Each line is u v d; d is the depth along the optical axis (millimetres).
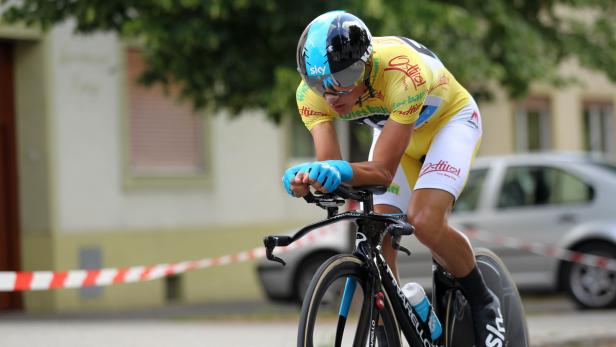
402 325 13312
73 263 39281
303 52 12117
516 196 33562
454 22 26781
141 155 42219
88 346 22516
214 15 26344
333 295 12781
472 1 29188
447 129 13984
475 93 33906
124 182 41125
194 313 35969
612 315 30500
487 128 55531
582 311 32344
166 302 42250
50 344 22938
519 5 32406
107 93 40719
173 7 26594
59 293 38375
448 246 13742
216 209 44344
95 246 39969
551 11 33250
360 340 12523
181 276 42875
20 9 29141
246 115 45500
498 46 30156
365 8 26141
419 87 12602
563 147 59469
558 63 33594
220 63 28312
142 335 24969
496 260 15289
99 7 27922
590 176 33125
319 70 12023
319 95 12477
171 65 28547
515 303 15062
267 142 46344
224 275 44344
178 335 24875
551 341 23234
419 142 14320
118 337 24453
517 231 33188
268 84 28438
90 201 40031
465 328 14531
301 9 27234
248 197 45562
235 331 25891
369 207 12648
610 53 33406
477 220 33500
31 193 39250
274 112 28156
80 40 39844
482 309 14391
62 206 39094
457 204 33969
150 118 42531
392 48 12859
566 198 33188
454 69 27828
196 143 44094
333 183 11641
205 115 44094
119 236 40750
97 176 40312
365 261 12617
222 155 44688
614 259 32188
